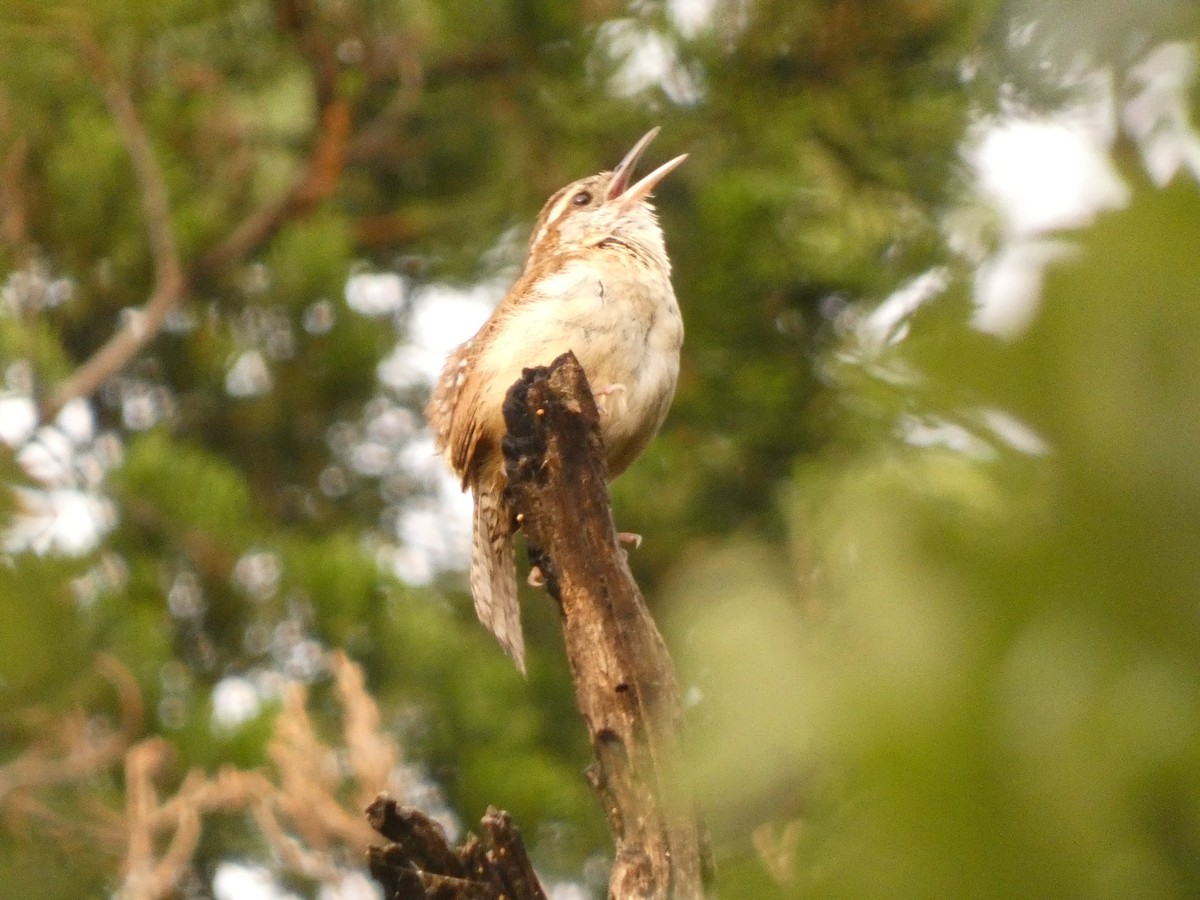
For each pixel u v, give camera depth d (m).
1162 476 1.41
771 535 11.25
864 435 2.40
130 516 12.84
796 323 11.67
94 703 10.97
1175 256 1.43
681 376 12.00
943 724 1.43
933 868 1.41
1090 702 1.40
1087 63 1.54
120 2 11.39
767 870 1.84
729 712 1.54
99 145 14.04
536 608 14.02
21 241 13.45
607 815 5.64
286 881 12.24
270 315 15.23
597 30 13.68
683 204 13.55
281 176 15.27
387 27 14.16
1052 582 1.43
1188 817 1.38
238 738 11.37
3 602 4.56
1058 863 1.39
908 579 1.47
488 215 15.32
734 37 12.76
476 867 5.48
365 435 15.74
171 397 15.42
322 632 12.59
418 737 12.56
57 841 10.62
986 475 1.50
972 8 11.12
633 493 11.95
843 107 12.29
